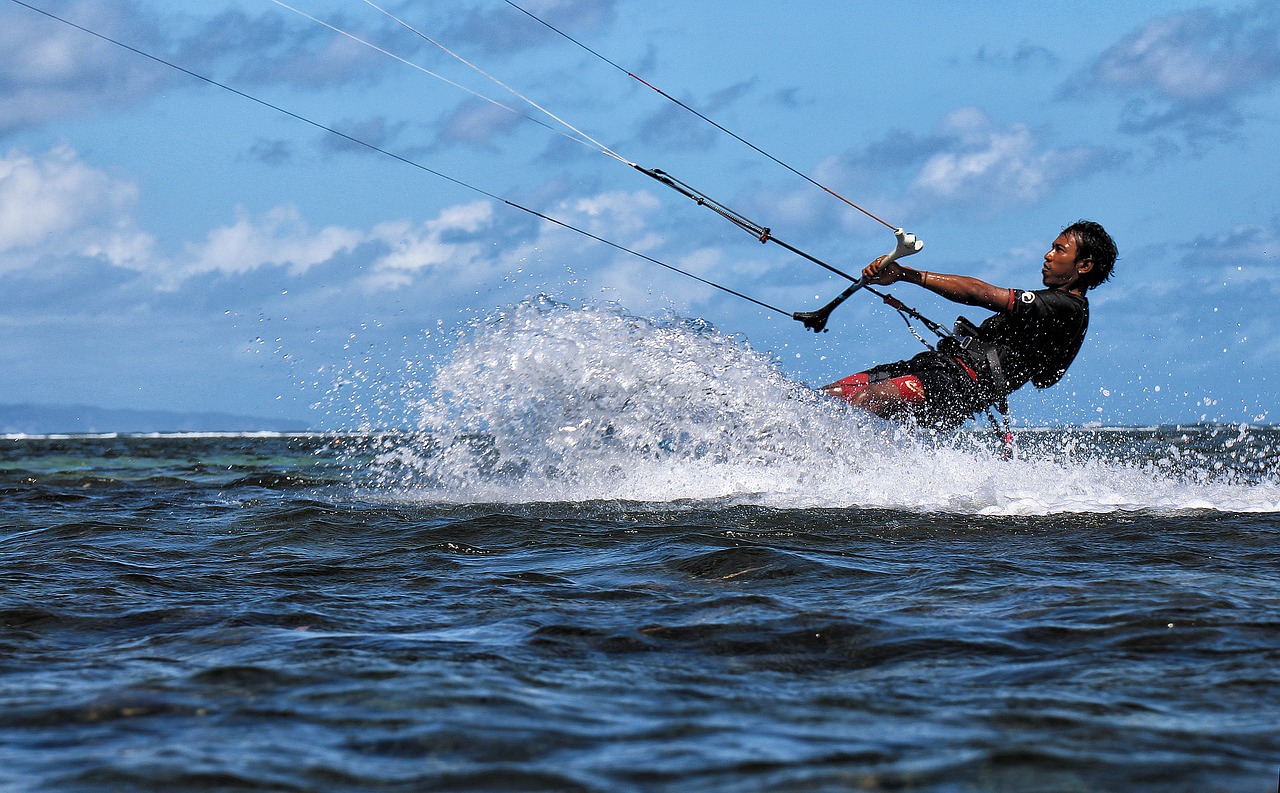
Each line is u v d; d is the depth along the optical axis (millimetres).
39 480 40969
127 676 10359
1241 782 7145
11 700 9508
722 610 13375
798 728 8586
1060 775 7301
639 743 8164
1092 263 28578
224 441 121875
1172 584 14500
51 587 15602
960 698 9500
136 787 7254
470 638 12062
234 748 8070
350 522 23797
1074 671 10359
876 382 29000
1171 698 9367
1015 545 18984
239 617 13328
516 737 8289
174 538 22047
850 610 13203
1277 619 12203
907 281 27719
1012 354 28516
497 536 21203
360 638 12070
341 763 7719
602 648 11617
